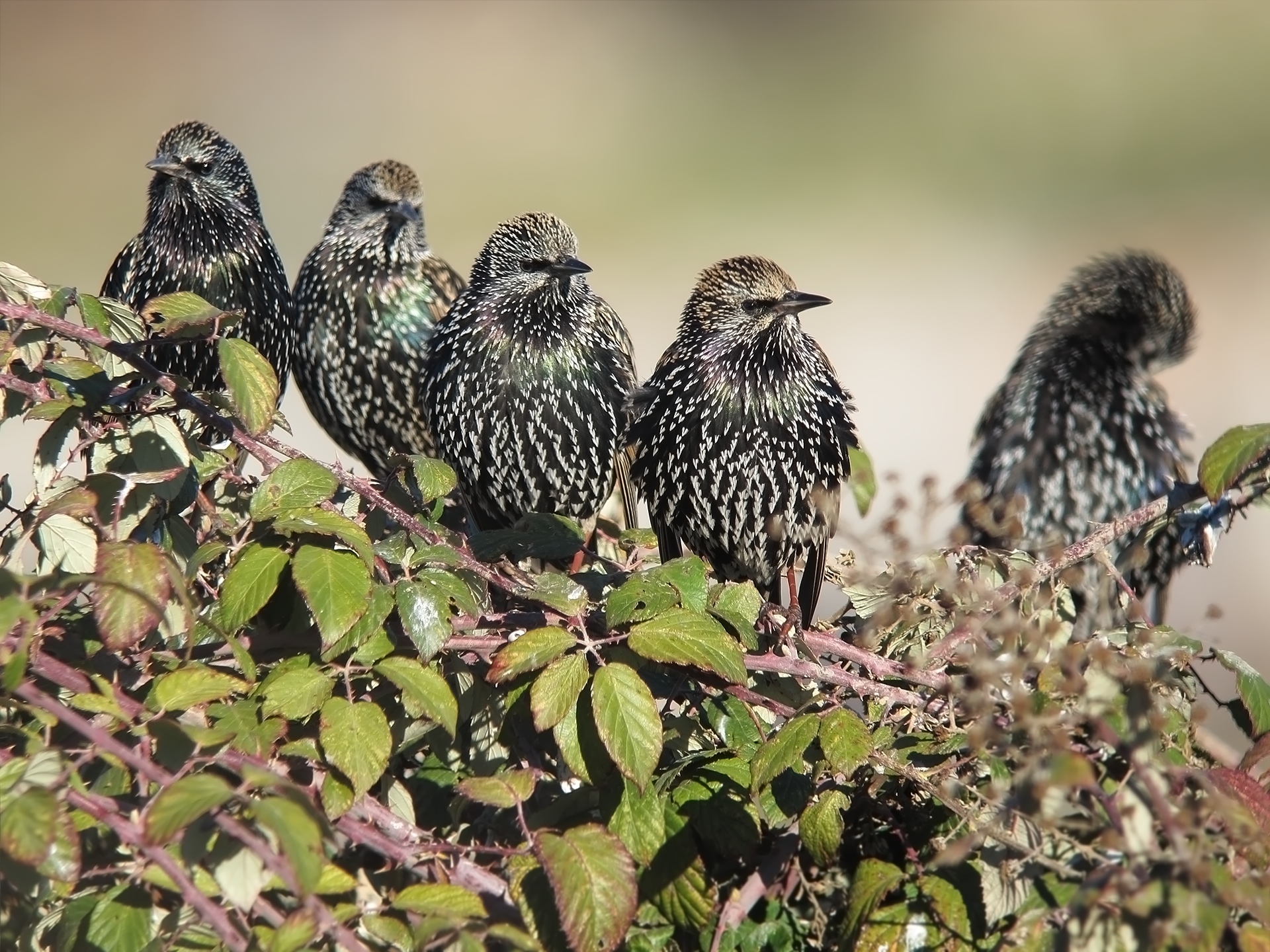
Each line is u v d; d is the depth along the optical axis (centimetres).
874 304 3097
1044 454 1105
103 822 501
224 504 676
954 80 4069
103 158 3481
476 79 4056
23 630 516
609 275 3231
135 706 531
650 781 561
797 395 897
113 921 518
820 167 3716
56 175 3375
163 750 522
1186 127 3838
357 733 527
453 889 505
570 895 504
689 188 3603
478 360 976
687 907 563
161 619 528
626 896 507
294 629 603
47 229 3180
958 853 519
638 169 3700
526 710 597
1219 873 480
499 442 987
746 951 587
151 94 3775
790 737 555
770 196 3566
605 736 532
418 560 569
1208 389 2552
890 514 695
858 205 3544
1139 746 511
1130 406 1109
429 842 537
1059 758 484
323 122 3812
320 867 470
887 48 4294
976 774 576
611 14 4438
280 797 480
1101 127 3866
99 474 594
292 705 532
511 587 576
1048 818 516
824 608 1496
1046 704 534
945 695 579
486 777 567
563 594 570
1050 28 4334
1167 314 1123
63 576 516
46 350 634
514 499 1010
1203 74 4034
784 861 579
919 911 561
